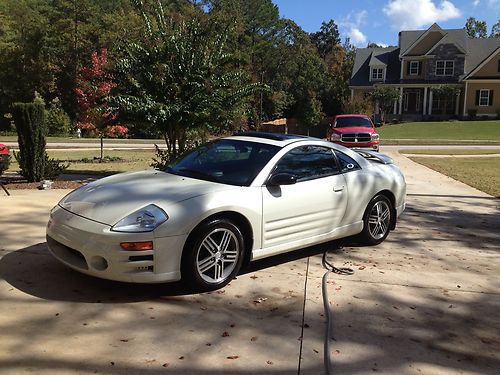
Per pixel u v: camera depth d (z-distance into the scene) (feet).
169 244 13.09
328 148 18.40
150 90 35.53
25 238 18.90
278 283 15.02
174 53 35.27
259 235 15.24
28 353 10.25
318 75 205.87
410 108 169.37
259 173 15.64
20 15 156.56
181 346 10.84
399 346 11.27
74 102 150.61
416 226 23.77
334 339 11.47
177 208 13.43
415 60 166.50
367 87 172.96
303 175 16.90
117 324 11.80
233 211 14.40
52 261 16.19
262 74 193.98
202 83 34.94
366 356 10.74
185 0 201.98
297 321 12.34
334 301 13.74
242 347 10.89
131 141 105.09
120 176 16.92
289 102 199.52
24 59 148.97
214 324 12.01
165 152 41.22
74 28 149.69
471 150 83.97
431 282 15.66
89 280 14.58
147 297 13.52
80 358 10.14
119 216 13.17
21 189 31.32
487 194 34.58
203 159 17.40
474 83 156.35
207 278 14.02
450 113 162.91
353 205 18.43
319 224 17.19
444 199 31.99
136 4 39.22
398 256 18.45
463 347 11.37
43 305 12.73
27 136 34.47
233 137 18.48
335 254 18.44
